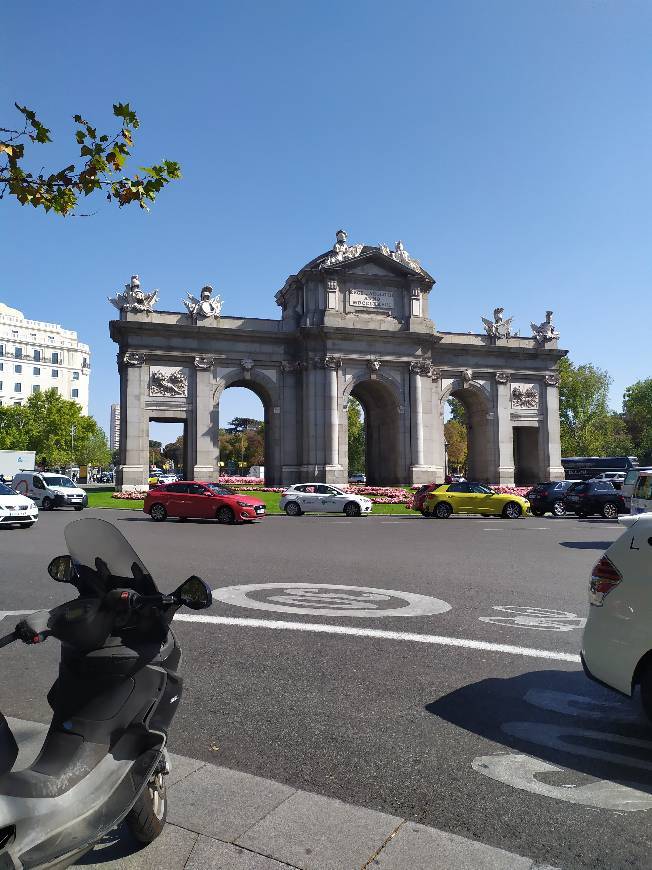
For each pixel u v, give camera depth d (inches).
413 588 480.4
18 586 486.3
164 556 645.9
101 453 5703.7
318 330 2217.0
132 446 2097.7
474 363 2522.1
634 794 178.4
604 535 919.0
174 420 2193.7
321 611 401.1
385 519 1290.6
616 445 4534.9
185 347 2181.3
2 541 800.9
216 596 446.9
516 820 164.2
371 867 143.9
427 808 170.4
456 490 1346.0
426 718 232.8
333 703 247.1
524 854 149.1
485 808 170.2
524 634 347.9
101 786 131.3
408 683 270.2
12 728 212.4
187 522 1161.4
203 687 265.1
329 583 500.1
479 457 2605.8
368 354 2278.5
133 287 2150.6
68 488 1544.0
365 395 2559.1
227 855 149.0
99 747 136.6
